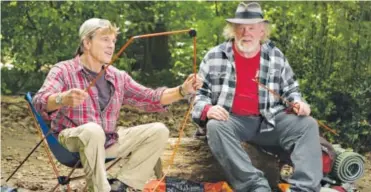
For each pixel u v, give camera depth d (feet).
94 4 32.50
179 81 33.81
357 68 26.84
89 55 16.87
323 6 28.50
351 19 27.86
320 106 26.55
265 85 19.06
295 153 18.29
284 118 18.78
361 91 26.00
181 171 19.42
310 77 27.14
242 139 18.84
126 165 16.98
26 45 32.63
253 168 17.89
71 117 16.67
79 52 17.17
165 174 17.81
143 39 34.47
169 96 17.48
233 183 18.02
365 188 21.20
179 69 34.27
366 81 26.22
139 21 34.06
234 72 18.94
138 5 33.76
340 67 27.04
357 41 27.22
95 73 16.96
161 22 34.55
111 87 17.13
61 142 16.38
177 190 18.06
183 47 33.91
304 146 18.28
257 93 18.92
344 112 26.43
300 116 18.66
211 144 18.02
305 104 18.76
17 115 28.48
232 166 17.87
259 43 19.24
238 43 18.86
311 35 28.09
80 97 15.55
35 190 19.65
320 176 18.11
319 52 27.61
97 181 15.90
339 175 18.89
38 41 32.71
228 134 17.98
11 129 26.99
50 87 16.28
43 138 16.49
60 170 22.30
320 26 28.17
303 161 18.11
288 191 17.79
